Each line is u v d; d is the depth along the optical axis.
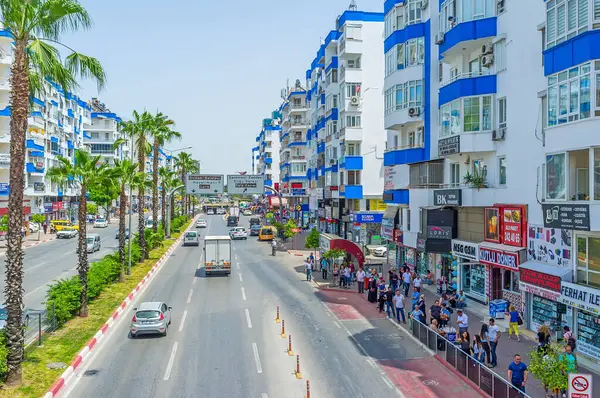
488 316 24.58
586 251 18.94
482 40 26.27
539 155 21.94
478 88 25.88
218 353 19.89
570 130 18.52
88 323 23.48
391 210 39.75
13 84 16.55
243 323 24.70
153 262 44.34
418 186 33.34
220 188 73.62
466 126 26.28
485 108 25.81
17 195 16.34
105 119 110.06
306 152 89.69
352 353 20.03
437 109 32.75
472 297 28.72
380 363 18.81
